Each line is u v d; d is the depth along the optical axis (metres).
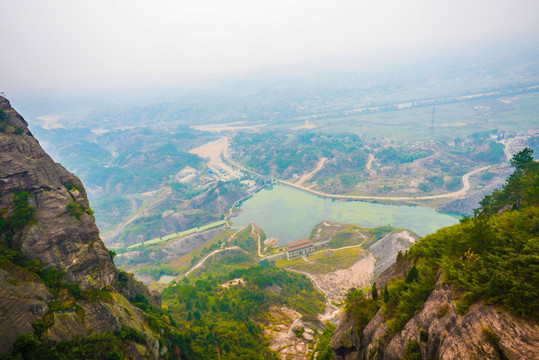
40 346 44.28
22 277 48.31
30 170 58.41
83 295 55.81
